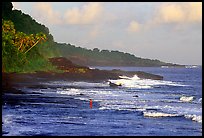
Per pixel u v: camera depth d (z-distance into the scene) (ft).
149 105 158.40
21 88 210.59
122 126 104.94
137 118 118.11
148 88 273.75
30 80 253.65
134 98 189.78
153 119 116.88
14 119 109.29
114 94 208.23
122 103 161.79
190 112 136.46
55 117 116.06
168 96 211.82
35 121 107.65
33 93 189.06
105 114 125.18
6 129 95.20
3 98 158.10
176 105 161.07
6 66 257.96
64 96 183.01
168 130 101.19
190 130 101.50
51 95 184.65
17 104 142.00
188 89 289.33
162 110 140.46
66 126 102.47
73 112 128.16
